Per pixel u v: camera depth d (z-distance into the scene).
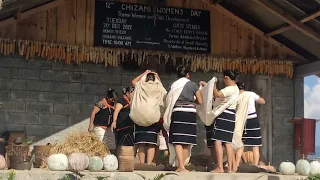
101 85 10.19
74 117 9.99
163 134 8.04
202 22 10.73
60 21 9.92
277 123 11.09
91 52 9.98
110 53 10.10
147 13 10.45
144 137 7.31
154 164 7.55
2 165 6.35
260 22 10.73
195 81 10.65
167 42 10.50
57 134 9.87
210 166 7.86
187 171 6.78
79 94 10.06
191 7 10.70
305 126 10.10
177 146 6.89
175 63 10.51
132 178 6.34
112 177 6.31
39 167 7.23
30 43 9.62
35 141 9.71
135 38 10.34
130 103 7.41
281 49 11.07
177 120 6.91
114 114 7.52
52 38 9.84
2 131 9.55
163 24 10.52
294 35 10.44
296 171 7.30
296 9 9.27
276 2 9.35
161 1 10.52
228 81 7.33
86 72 10.13
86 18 10.11
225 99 7.14
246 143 7.94
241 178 6.68
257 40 11.01
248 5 10.18
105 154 6.99
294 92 11.23
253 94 8.05
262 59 10.87
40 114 9.81
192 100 7.01
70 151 6.83
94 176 6.25
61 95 9.96
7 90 9.66
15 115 9.66
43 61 9.90
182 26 10.61
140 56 10.27
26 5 9.05
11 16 9.46
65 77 10.01
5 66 9.68
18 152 6.93
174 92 6.99
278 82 11.16
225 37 10.84
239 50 10.88
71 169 6.26
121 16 10.31
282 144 11.06
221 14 10.86
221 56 10.73
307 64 10.94
